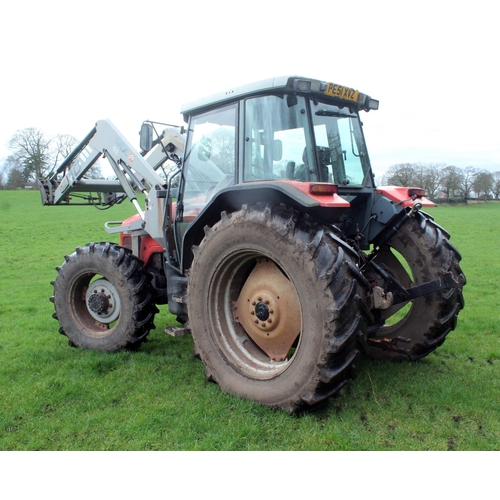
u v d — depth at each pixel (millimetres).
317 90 3551
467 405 3414
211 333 3760
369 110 4266
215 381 3748
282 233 3215
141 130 4969
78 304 5207
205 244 3732
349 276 3158
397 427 3133
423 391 3660
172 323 6215
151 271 5230
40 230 21297
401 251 4262
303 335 3168
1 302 7840
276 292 3555
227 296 3826
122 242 5590
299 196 3104
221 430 3107
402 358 4414
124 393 3799
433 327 4090
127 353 4754
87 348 4988
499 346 4887
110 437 3090
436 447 2895
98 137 5371
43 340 5426
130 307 4730
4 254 14523
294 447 2916
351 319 3066
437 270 4055
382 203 4227
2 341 5406
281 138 3699
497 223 24344
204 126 4289
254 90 3701
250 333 3781
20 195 42250
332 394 3164
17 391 3822
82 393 3791
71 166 5758
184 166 4484
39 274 11117
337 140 3971
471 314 6297
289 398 3244
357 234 4145
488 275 9719
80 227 22516
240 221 3463
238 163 3852
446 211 33531
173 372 4242
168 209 4609
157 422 3248
